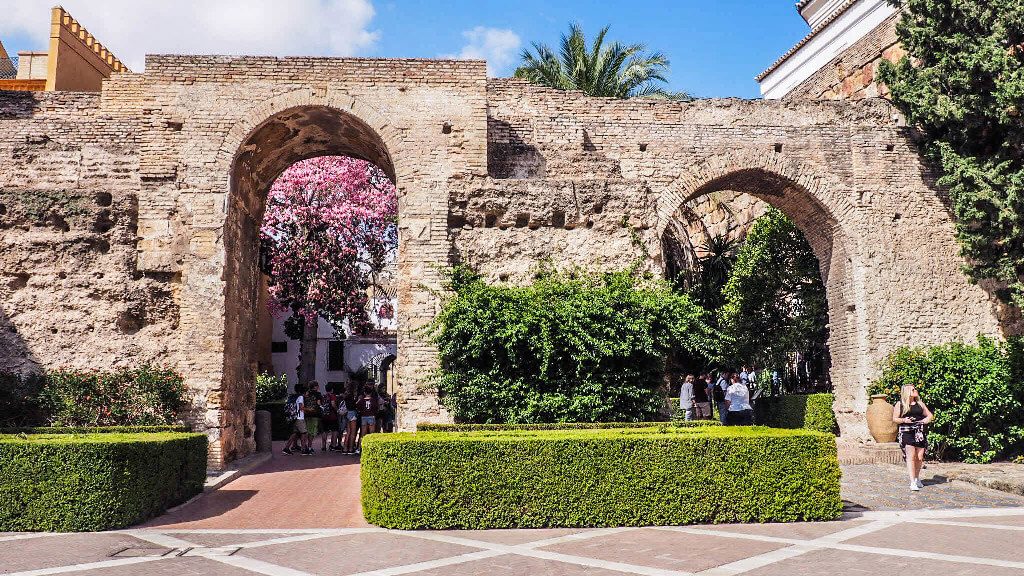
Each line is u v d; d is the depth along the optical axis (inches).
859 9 1072.8
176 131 658.2
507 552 313.6
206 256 637.9
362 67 675.4
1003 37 676.7
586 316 575.2
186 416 613.6
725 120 808.9
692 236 1293.1
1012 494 498.3
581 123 762.2
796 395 839.7
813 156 784.9
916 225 782.5
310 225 1234.0
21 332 626.2
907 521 390.9
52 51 904.3
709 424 534.9
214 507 446.6
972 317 770.8
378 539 345.7
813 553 307.0
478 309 583.2
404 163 663.1
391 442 378.9
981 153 733.9
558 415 565.3
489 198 661.3
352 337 1828.2
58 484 371.6
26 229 639.8
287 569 285.7
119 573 280.2
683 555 304.3
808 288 952.9
